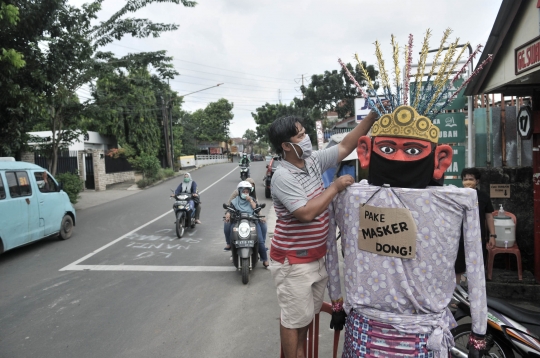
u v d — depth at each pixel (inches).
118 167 951.6
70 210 352.5
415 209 69.1
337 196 80.9
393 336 70.4
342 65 83.7
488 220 172.6
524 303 174.9
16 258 285.4
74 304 193.5
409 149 70.9
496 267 201.0
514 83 167.2
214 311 180.5
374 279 71.9
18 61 323.0
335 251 87.0
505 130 212.1
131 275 238.7
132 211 508.4
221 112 2249.0
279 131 84.4
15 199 284.0
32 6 381.1
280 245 88.0
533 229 195.5
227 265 257.6
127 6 534.3
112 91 589.9
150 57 575.5
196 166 1499.8
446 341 71.4
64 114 540.4
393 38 78.8
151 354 142.3
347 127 935.0
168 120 1202.0
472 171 169.0
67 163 772.6
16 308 190.5
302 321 87.0
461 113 240.4
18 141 436.1
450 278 71.4
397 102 77.5
